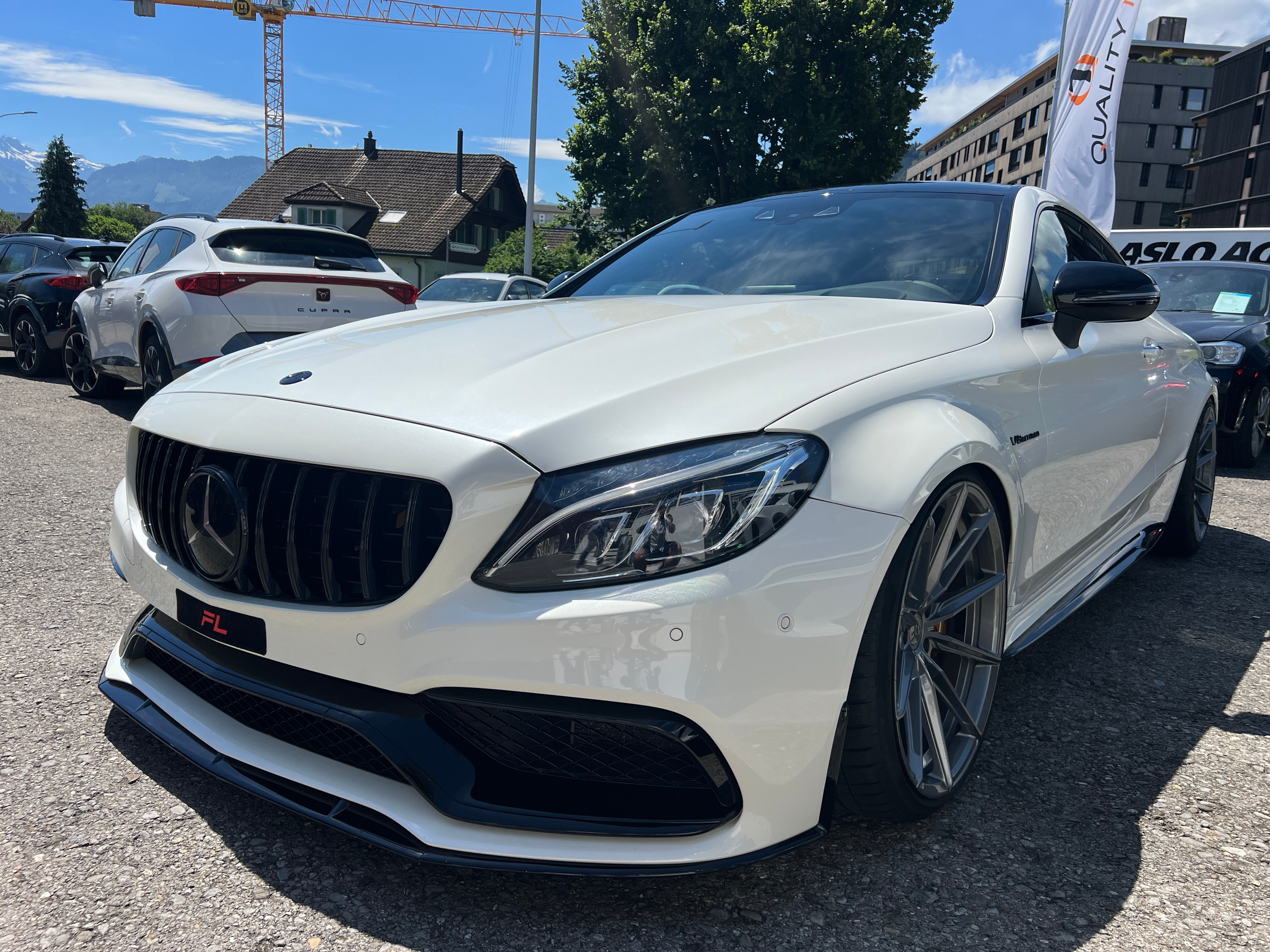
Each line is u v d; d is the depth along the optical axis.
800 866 1.63
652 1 21.89
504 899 1.52
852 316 1.96
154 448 1.85
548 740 1.45
